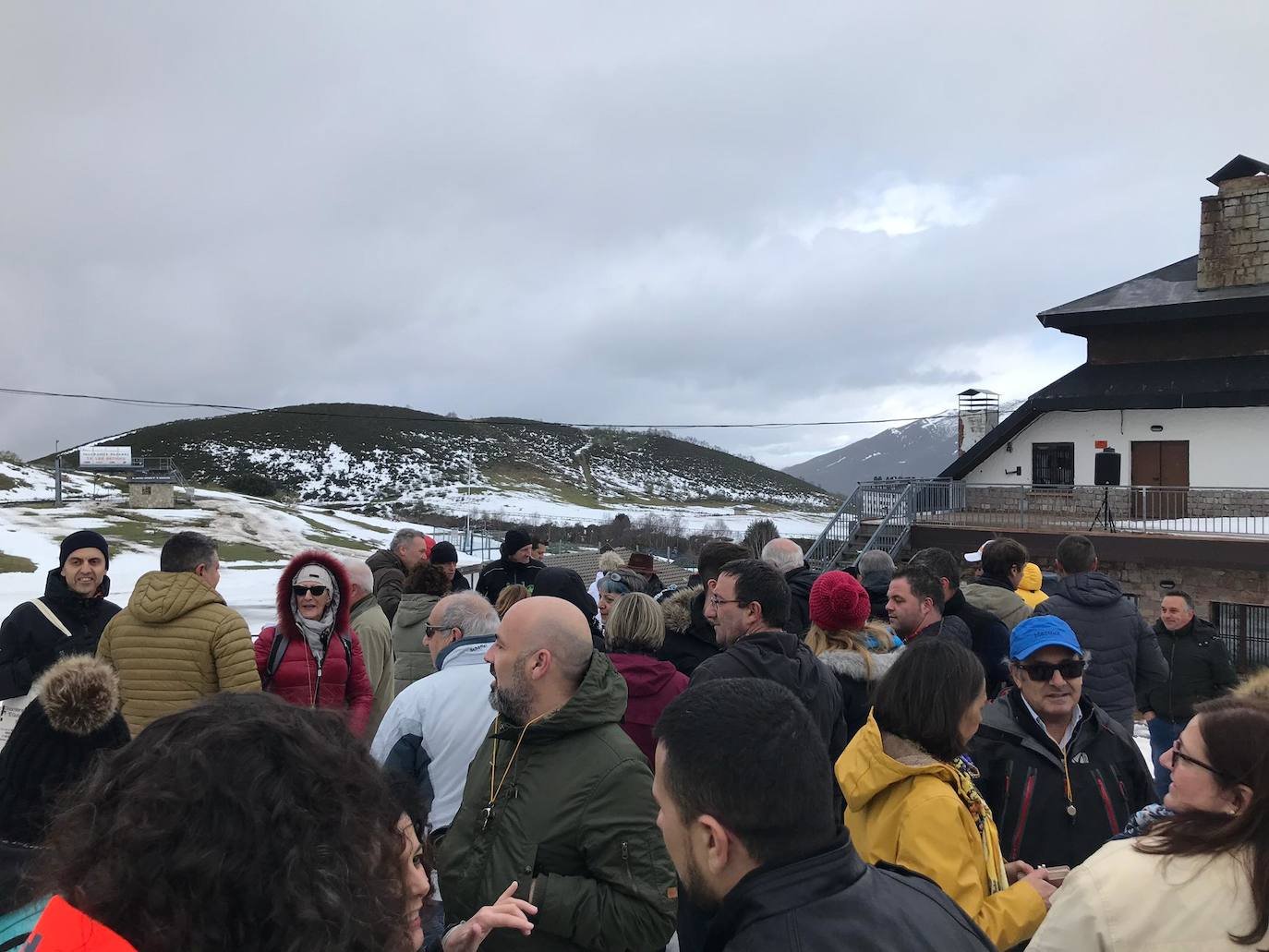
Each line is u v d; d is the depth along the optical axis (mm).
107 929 1088
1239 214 22156
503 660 2922
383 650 5895
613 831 2725
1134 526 20328
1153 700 6910
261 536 33688
